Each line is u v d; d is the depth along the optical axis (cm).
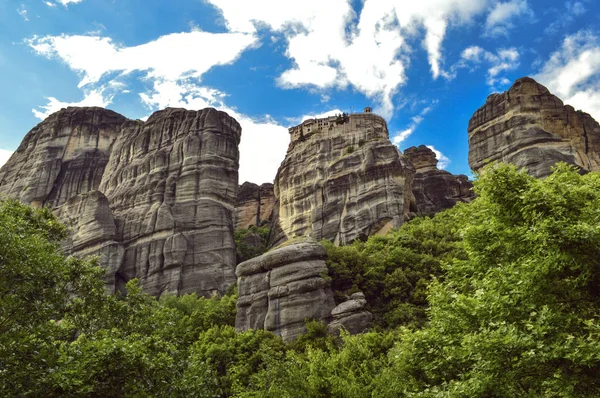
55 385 1619
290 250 5388
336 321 4662
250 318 5200
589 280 1619
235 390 3119
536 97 9019
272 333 4822
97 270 2550
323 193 9231
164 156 9388
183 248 8025
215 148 9288
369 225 7894
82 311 2389
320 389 2683
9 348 1691
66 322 2362
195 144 9275
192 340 5294
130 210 8894
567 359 1524
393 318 4681
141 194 9006
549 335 1578
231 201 9088
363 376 2734
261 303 5228
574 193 1767
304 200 9588
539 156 8056
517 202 1870
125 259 8181
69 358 1750
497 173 1994
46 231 2695
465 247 2144
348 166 8956
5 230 1972
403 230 7069
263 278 5416
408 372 2142
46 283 2058
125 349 1866
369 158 8669
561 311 1658
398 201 8006
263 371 2973
